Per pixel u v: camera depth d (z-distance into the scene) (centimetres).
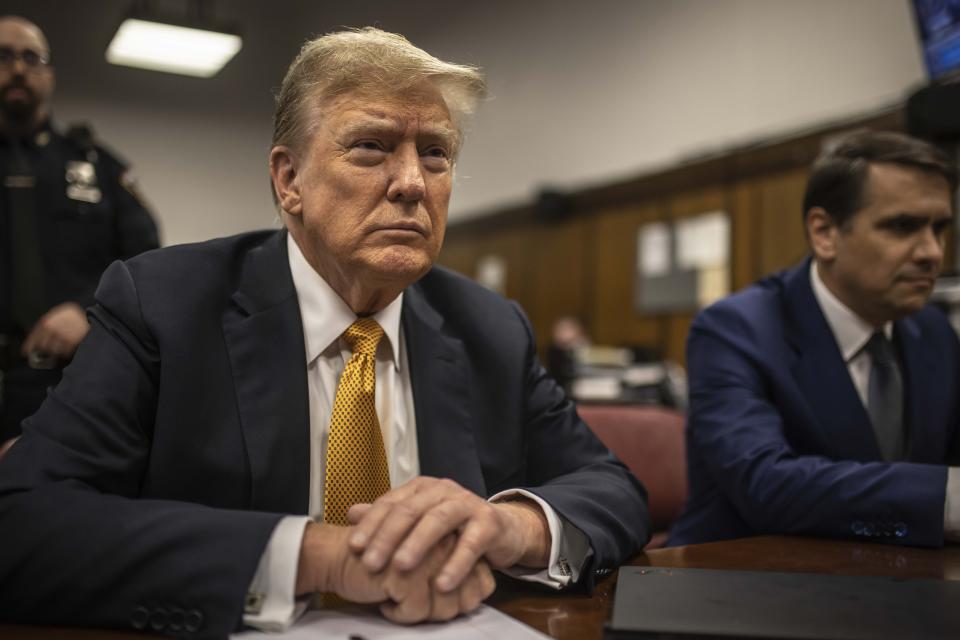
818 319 158
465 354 127
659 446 202
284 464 107
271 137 117
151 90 842
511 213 798
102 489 99
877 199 146
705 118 604
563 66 738
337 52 108
